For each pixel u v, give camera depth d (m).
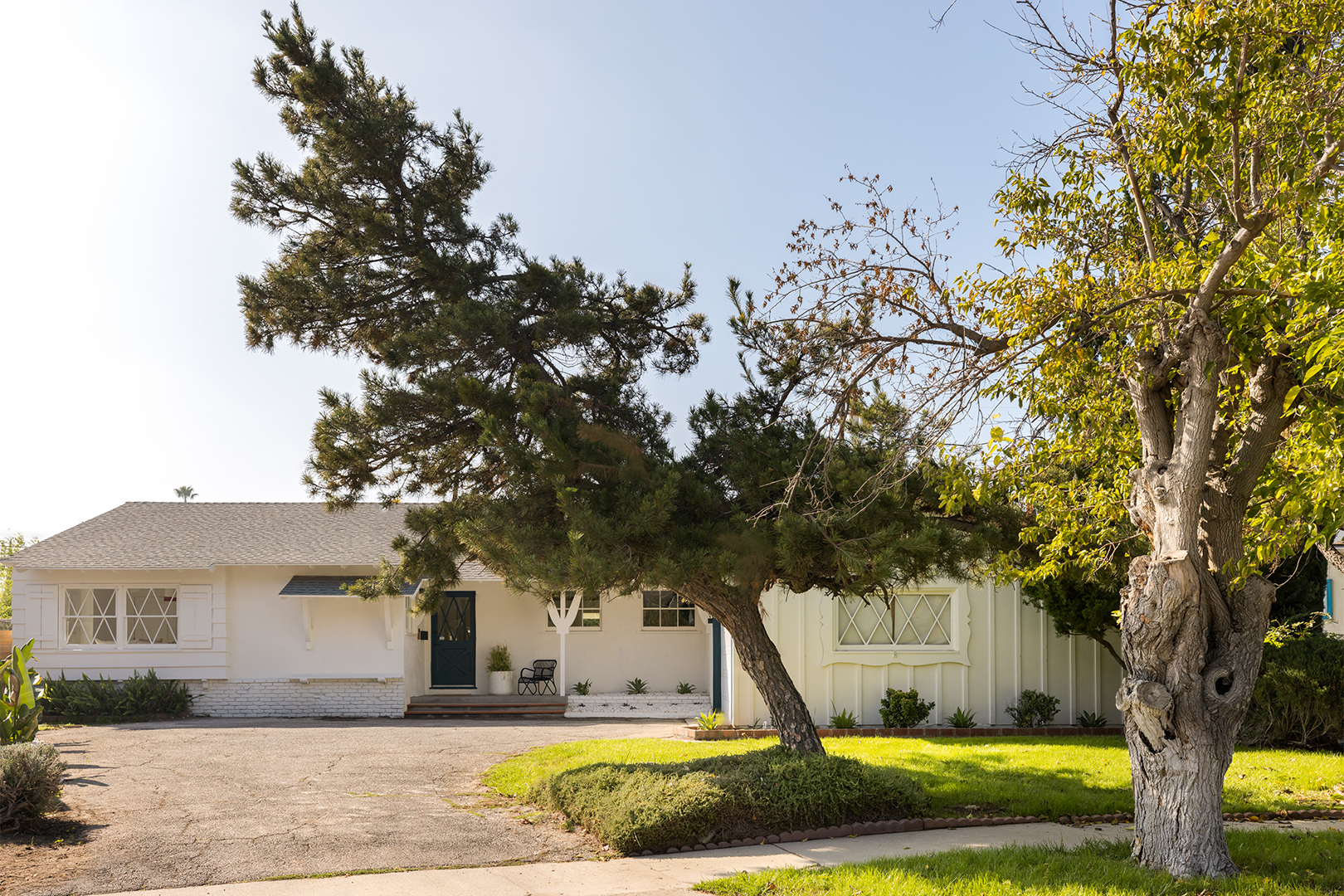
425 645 21.91
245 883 6.86
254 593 20.12
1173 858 6.63
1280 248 7.12
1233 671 6.82
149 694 18.69
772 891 6.62
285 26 10.81
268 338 11.27
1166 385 7.55
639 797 8.42
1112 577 13.80
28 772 8.38
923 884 6.46
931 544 9.01
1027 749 13.33
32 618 19.16
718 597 10.14
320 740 14.93
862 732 15.56
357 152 10.66
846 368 8.12
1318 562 14.50
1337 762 11.95
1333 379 5.98
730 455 10.13
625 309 11.64
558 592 8.91
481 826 8.82
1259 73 7.19
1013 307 7.51
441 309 10.02
